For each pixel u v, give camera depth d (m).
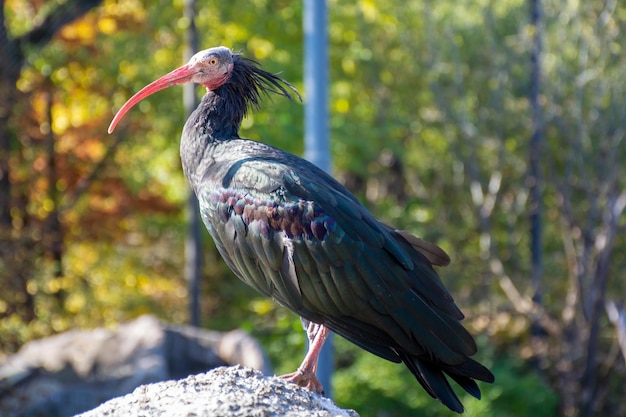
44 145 18.77
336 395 16.23
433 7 20.28
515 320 19.52
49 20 17.62
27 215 18.89
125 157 19.56
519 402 16.91
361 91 21.00
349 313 5.94
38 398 13.12
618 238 19.42
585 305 17.95
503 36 19.70
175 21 18.55
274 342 18.05
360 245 5.89
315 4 10.87
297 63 18.09
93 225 19.72
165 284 20.62
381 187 22.55
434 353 5.84
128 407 5.17
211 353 14.35
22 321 17.92
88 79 19.11
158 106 18.55
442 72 19.53
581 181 19.09
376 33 20.61
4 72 17.84
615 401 18.97
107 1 18.75
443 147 21.28
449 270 20.22
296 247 5.97
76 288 18.97
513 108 19.38
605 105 18.64
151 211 19.95
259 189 6.11
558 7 18.31
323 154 10.95
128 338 14.15
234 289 20.28
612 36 17.92
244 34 18.42
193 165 6.60
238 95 6.80
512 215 19.69
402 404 16.27
